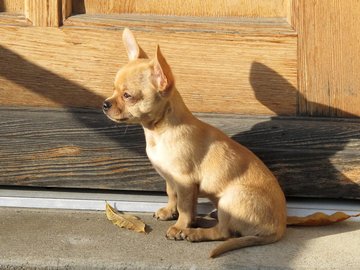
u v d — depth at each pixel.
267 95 4.07
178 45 4.05
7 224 3.84
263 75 4.05
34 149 4.12
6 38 4.06
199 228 3.77
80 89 4.10
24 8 4.06
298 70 4.04
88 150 4.11
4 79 4.10
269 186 3.77
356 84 4.03
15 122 4.10
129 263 3.44
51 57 4.07
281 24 4.03
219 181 3.75
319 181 4.07
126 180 4.14
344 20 3.99
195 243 3.68
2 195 4.11
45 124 4.09
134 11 4.09
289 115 4.07
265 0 4.05
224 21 4.05
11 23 4.04
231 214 3.69
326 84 4.04
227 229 3.71
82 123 4.09
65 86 4.10
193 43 4.04
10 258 3.45
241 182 3.75
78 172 4.14
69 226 3.84
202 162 3.76
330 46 4.01
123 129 4.09
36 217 3.95
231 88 4.07
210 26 4.04
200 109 4.10
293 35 4.01
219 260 3.48
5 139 4.11
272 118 4.06
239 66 4.05
